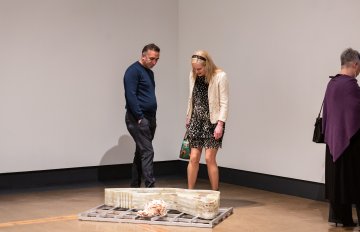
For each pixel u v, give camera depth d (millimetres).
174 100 8258
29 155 7176
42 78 7223
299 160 6625
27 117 7145
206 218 5133
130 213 5340
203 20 7891
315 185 6414
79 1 7445
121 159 7879
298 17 6578
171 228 4973
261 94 7078
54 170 7359
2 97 6977
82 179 7566
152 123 6379
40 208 5906
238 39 7371
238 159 7438
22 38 7066
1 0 6918
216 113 5691
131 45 7883
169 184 7543
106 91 7707
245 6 7250
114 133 7797
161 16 8133
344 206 5082
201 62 5605
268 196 6629
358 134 4852
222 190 7039
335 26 6176
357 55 4977
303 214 5641
